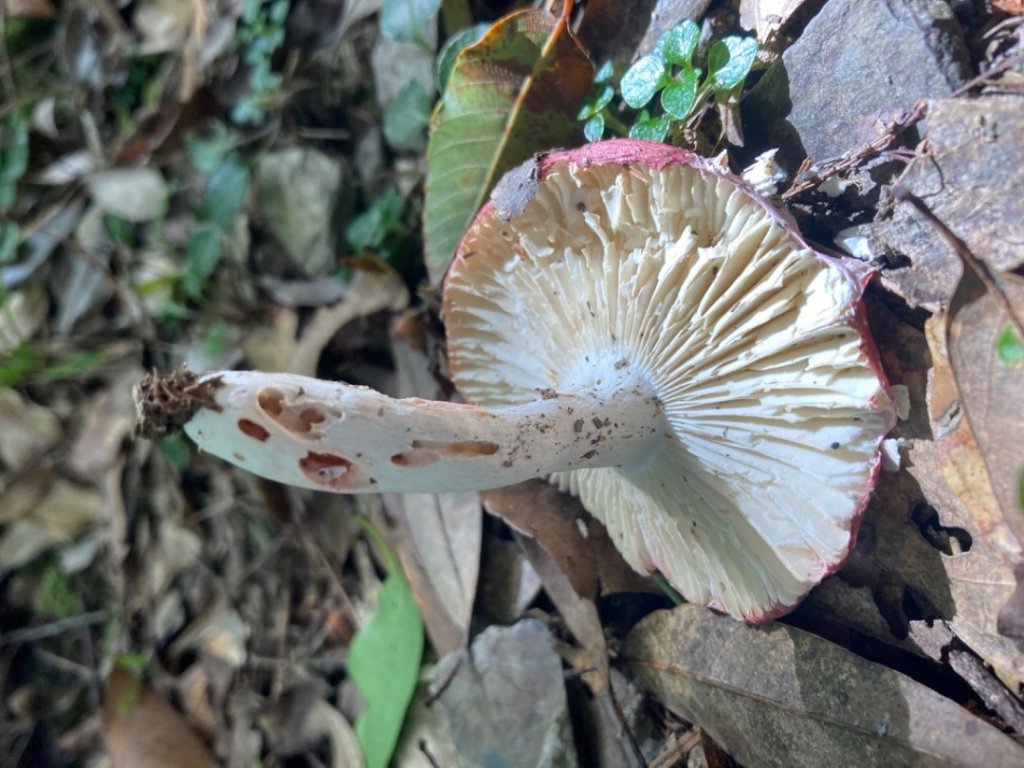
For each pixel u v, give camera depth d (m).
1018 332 0.11
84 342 0.30
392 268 0.23
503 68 0.17
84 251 0.30
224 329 0.27
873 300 0.14
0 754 0.28
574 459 0.14
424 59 0.22
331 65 0.25
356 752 0.21
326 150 0.25
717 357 0.13
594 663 0.17
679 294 0.13
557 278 0.15
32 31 0.32
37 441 0.30
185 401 0.12
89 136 0.31
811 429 0.13
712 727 0.15
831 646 0.14
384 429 0.13
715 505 0.15
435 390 0.23
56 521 0.29
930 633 0.14
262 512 0.26
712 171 0.11
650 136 0.15
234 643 0.25
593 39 0.18
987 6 0.13
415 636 0.20
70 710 0.28
